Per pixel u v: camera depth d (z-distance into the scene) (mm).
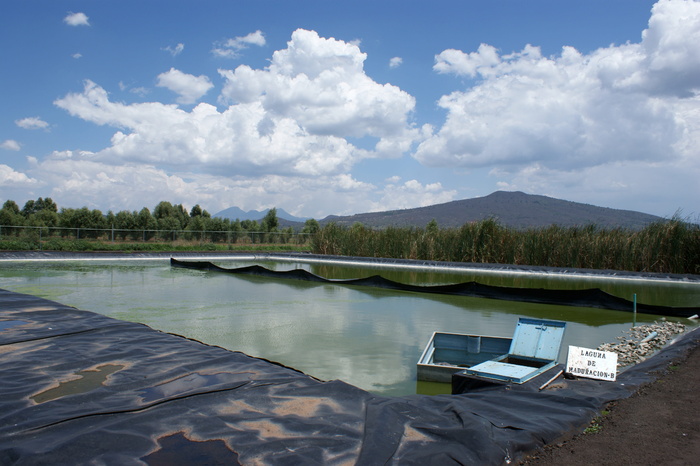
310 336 5562
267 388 2885
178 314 6785
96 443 2123
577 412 2787
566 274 13445
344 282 10633
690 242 12969
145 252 17734
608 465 2182
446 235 17047
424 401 2830
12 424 2305
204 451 2078
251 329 5887
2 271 12070
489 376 3375
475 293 9094
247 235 25109
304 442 2188
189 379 3062
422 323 6453
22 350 3734
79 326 4586
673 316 7309
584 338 5789
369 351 4918
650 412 2896
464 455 2113
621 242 13867
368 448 2117
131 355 3607
